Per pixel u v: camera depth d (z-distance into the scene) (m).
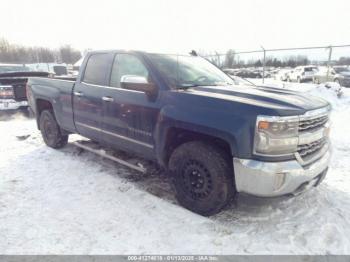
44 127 5.11
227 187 2.65
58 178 3.75
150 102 3.11
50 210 2.94
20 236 2.51
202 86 3.22
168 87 3.03
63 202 3.12
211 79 3.60
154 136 3.11
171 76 3.18
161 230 2.62
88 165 4.21
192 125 2.71
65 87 4.39
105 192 3.36
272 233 2.60
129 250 2.35
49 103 4.93
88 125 4.05
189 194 2.94
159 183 3.66
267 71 17.98
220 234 2.57
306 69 17.12
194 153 2.77
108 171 4.00
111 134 3.69
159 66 3.23
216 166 2.63
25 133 6.07
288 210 2.99
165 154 3.12
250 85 3.69
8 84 7.57
